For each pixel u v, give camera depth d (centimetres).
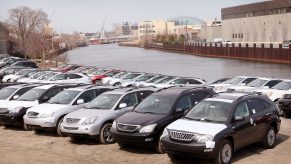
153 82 3275
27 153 1430
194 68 8088
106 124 1544
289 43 9112
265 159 1255
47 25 10938
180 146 1184
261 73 6769
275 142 1436
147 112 1439
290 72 6844
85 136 1523
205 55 12650
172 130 1217
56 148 1504
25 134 1789
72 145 1545
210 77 6231
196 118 1277
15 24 10462
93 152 1426
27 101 1933
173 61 10419
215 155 1163
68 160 1323
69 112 1727
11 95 2025
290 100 1962
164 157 1326
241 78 2652
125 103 1606
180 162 1261
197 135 1170
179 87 1598
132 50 19638
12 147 1534
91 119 1523
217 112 1266
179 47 15750
